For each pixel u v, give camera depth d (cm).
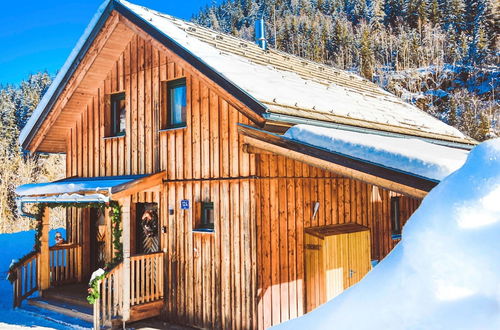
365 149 545
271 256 803
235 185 816
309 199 895
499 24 7450
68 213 1223
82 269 1172
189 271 888
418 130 1224
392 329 259
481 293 240
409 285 271
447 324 238
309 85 1077
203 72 811
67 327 876
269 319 788
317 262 848
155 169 980
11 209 3888
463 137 1480
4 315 981
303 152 638
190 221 894
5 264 1711
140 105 1026
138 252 1027
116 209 879
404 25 9006
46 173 4125
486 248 246
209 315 844
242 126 773
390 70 7225
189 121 912
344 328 285
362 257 945
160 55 984
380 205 1113
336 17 10012
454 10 8556
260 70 969
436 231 272
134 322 903
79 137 1190
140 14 958
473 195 267
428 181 477
